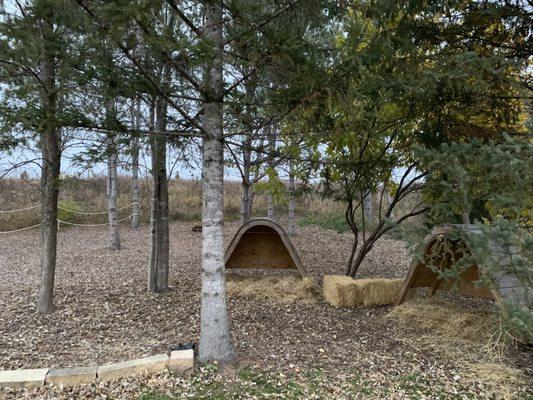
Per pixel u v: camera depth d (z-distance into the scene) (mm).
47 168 5508
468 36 4957
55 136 5273
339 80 3369
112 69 3977
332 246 11375
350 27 3455
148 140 4770
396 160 5816
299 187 6805
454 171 3004
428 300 5836
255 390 3461
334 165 5805
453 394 3461
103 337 4691
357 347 4441
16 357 4129
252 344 4426
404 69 4523
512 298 2725
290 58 3363
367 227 12469
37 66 4125
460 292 5902
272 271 8148
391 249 11133
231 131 4312
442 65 4297
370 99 4121
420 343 4566
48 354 4207
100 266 9125
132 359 4012
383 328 5051
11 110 3582
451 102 4961
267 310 5645
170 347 4344
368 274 8234
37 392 3430
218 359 3918
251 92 3965
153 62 4031
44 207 5598
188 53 2996
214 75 3754
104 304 5926
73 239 13500
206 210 3930
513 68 4367
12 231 14773
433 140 5121
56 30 3818
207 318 3951
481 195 3320
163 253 6570
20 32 2957
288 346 4418
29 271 8977
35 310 5688
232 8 3164
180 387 3506
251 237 7180
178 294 6426
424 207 5945
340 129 3775
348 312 5652
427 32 4863
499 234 2412
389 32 4203
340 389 3521
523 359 4148
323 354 4234
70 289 6855
